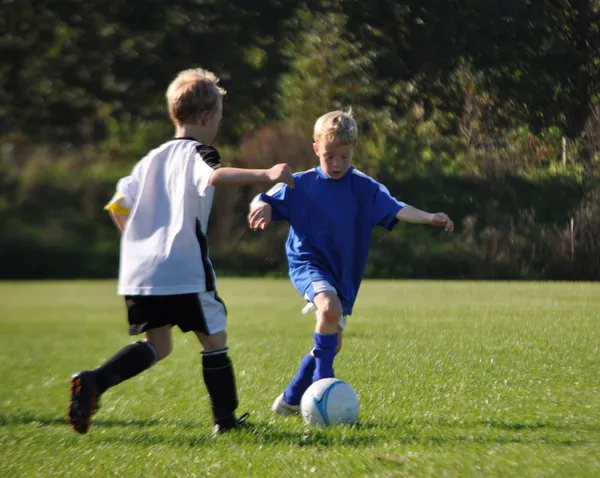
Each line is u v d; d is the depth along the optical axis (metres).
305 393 11.54
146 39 80.38
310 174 12.84
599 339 21.42
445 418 11.71
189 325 10.83
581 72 73.56
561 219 56.12
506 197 60.12
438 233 56.81
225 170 10.46
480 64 74.31
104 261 56.16
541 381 15.08
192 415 12.41
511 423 11.33
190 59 80.88
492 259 52.31
